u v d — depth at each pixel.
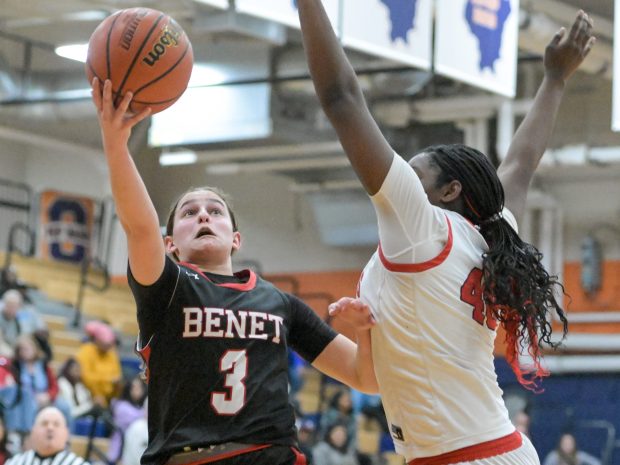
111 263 23.92
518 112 19.33
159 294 4.04
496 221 4.05
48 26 19.52
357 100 3.79
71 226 23.31
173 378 4.04
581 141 21.05
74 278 21.11
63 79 20.52
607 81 20.69
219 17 15.49
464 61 10.01
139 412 13.29
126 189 3.78
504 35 10.34
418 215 3.81
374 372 4.20
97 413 12.78
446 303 3.86
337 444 14.59
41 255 22.97
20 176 25.25
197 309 4.08
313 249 24.67
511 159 4.57
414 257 3.83
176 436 4.00
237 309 4.15
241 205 25.39
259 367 4.11
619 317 21.83
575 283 22.42
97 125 23.36
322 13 3.81
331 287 24.38
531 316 3.90
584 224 22.56
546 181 22.80
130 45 3.81
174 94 3.92
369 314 3.90
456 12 9.95
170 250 4.52
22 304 15.79
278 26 15.93
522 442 3.97
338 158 20.69
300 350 4.48
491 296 3.88
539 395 21.38
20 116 21.03
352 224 23.02
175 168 25.33
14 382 12.35
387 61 17.41
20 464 8.51
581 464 19.84
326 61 3.79
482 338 3.94
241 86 18.91
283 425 4.10
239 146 19.92
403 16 9.53
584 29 4.71
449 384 3.87
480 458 3.85
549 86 4.72
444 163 4.08
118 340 18.06
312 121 19.22
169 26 3.90
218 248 4.32
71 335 18.27
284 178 25.14
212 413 4.01
